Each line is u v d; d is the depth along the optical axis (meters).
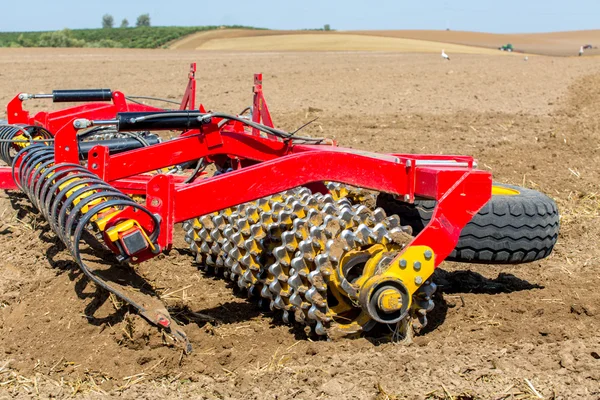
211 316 5.49
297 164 4.83
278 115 14.62
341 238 4.73
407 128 13.39
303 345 4.98
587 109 15.07
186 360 4.70
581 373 4.56
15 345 4.85
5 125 8.11
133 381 4.46
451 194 4.86
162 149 5.59
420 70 25.02
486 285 6.32
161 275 6.36
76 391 4.37
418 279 4.80
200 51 46.62
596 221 8.09
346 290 4.80
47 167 5.80
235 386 4.44
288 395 4.30
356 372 4.54
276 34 77.38
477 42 76.12
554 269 6.75
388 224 4.96
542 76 21.69
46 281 5.61
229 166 7.09
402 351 4.81
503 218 5.94
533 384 4.43
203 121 5.39
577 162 10.80
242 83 20.58
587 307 5.56
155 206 4.53
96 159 5.41
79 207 4.50
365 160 4.98
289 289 5.14
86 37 82.31
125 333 4.76
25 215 7.63
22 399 4.28
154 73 24.06
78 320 4.98
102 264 5.36
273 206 5.56
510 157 11.09
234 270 5.77
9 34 81.88
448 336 5.13
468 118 14.29
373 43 64.06
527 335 5.18
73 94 7.51
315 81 21.25
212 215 6.21
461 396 4.28
